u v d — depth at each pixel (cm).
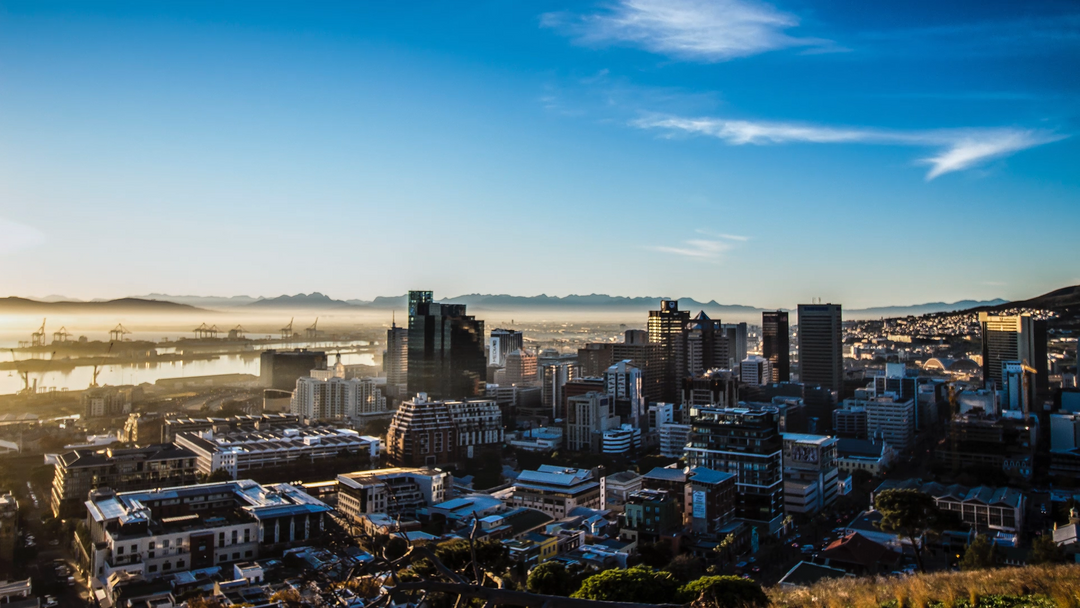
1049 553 19412
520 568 16812
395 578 3056
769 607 8144
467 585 2950
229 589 18100
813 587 9925
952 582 8038
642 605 2981
